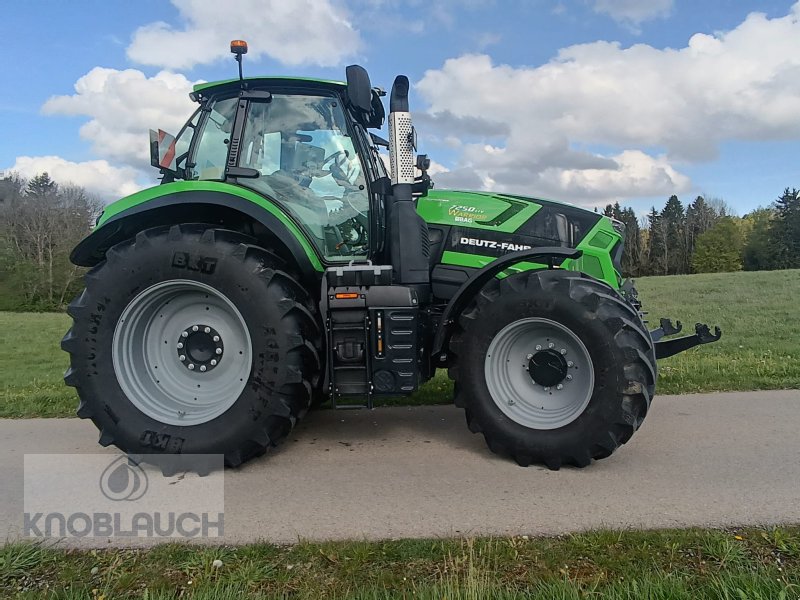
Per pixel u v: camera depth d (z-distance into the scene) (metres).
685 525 2.61
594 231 4.23
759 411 4.47
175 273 3.50
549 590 2.05
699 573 2.19
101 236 3.81
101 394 3.54
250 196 3.68
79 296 3.66
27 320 22.77
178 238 3.52
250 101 3.97
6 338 16.05
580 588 2.08
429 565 2.32
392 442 3.97
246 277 3.44
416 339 3.57
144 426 3.49
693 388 5.26
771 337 9.47
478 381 3.56
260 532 2.65
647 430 4.06
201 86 4.04
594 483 3.15
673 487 3.06
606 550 2.38
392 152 3.83
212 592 2.12
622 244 4.54
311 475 3.36
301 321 3.51
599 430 3.28
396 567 2.31
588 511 2.79
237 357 3.66
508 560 2.33
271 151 3.96
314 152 3.98
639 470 3.32
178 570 2.35
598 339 3.30
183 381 3.71
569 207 4.32
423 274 3.79
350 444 3.94
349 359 3.59
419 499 2.98
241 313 3.46
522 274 3.57
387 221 4.01
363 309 3.57
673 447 3.69
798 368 5.93
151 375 3.70
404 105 3.84
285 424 3.50
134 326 3.63
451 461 3.56
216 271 3.46
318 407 4.89
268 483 3.25
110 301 3.55
